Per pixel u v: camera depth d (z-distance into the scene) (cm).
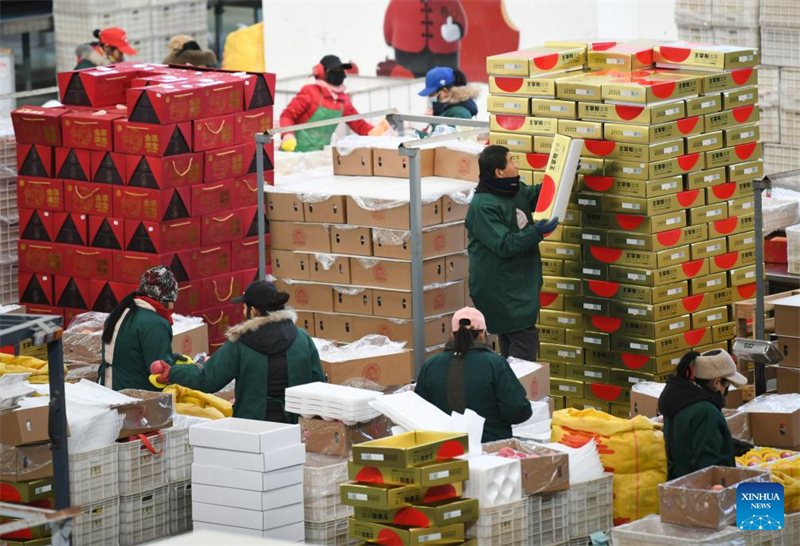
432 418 864
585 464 871
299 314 1283
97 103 1334
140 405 895
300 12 2316
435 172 1327
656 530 793
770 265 1324
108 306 1305
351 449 885
